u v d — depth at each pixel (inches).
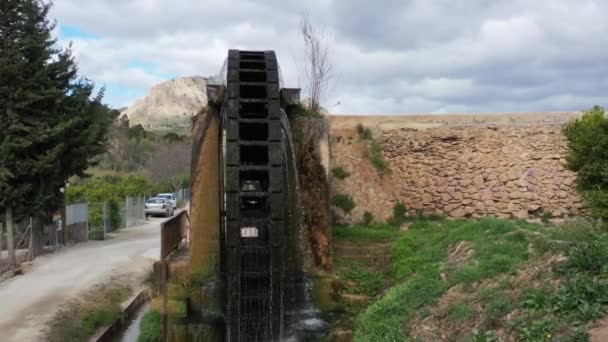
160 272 398.6
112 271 668.7
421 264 428.8
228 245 367.6
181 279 391.2
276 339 370.3
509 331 250.8
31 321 454.9
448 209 621.6
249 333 368.5
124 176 2069.4
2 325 444.5
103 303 534.0
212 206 405.4
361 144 650.2
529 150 615.8
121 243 951.6
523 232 393.1
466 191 620.1
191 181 416.2
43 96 756.0
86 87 849.5
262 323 369.7
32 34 764.6
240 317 368.2
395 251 483.8
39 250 805.2
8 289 568.7
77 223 956.6
